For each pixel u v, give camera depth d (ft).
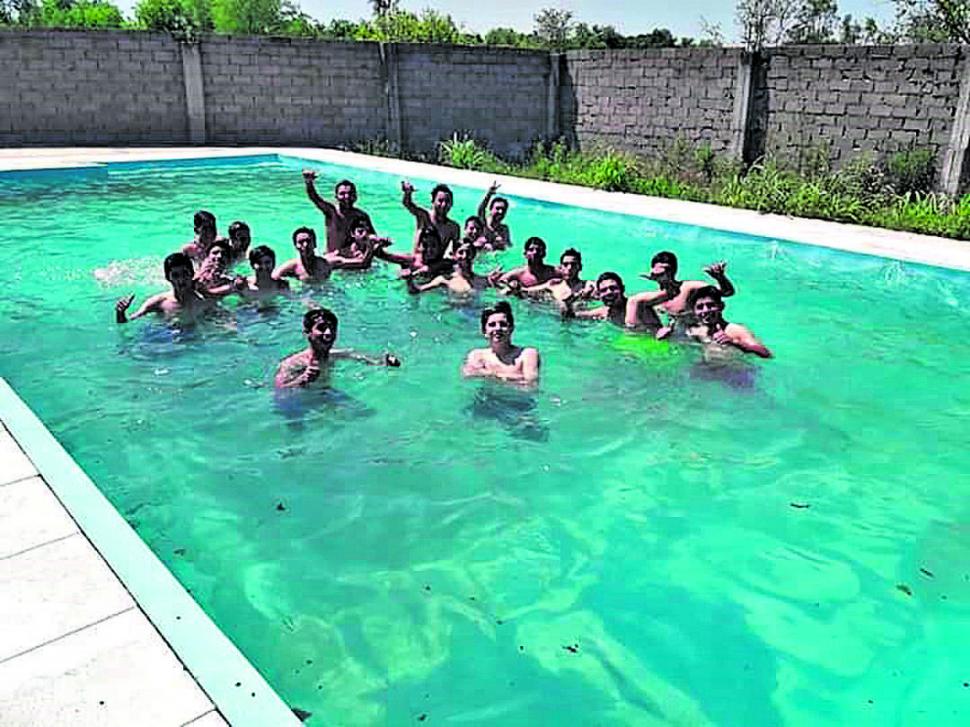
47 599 7.86
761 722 8.15
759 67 43.88
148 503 11.88
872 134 39.65
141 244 27.99
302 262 22.95
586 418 15.23
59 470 10.32
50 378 16.20
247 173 45.80
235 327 19.33
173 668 7.07
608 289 19.66
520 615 9.70
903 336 20.86
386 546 11.01
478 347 18.53
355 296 22.04
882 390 17.15
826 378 17.74
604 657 9.02
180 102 53.36
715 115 46.62
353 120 57.52
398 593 10.02
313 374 16.03
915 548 11.37
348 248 24.86
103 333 18.76
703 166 45.47
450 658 8.91
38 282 22.84
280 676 8.52
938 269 25.23
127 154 47.42
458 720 8.02
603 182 41.63
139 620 7.64
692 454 13.96
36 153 46.80
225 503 11.94
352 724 7.91
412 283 22.11
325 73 55.83
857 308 23.31
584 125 55.77
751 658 9.08
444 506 12.07
